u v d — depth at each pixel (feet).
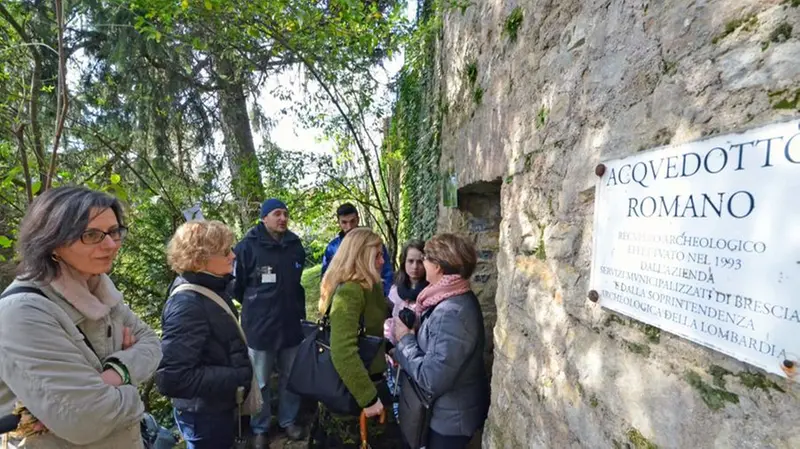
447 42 10.94
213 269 5.90
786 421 2.15
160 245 14.94
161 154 19.19
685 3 2.89
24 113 11.09
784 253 2.10
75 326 3.62
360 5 10.84
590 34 4.05
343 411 6.54
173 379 5.39
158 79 19.12
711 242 2.53
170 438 6.09
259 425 8.99
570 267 4.33
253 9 11.15
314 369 6.63
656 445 3.03
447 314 6.20
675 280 2.82
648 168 3.12
